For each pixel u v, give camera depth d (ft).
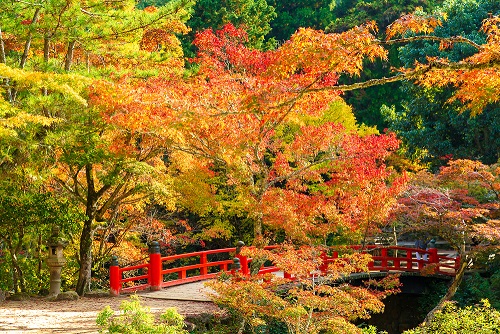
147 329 30.27
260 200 53.52
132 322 30.73
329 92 48.19
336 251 64.03
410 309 74.18
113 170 54.60
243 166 52.08
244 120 49.98
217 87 48.57
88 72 51.65
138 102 45.98
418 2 136.26
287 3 146.61
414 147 108.88
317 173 57.16
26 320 41.75
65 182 64.34
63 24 49.42
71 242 64.85
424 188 64.49
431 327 43.83
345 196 57.11
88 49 55.72
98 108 50.11
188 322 42.09
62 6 48.08
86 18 50.03
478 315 42.68
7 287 64.03
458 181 67.67
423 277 73.36
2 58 50.42
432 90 105.09
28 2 47.50
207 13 117.29
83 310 46.32
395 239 81.76
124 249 74.84
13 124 40.57
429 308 71.31
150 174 58.08
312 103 49.26
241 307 40.37
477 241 73.82
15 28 49.39
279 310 39.83
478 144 103.81
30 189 55.16
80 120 49.90
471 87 34.68
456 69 34.86
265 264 91.81
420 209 61.72
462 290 70.18
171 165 65.16
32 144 45.75
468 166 64.75
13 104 45.11
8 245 59.93
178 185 61.93
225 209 83.41
